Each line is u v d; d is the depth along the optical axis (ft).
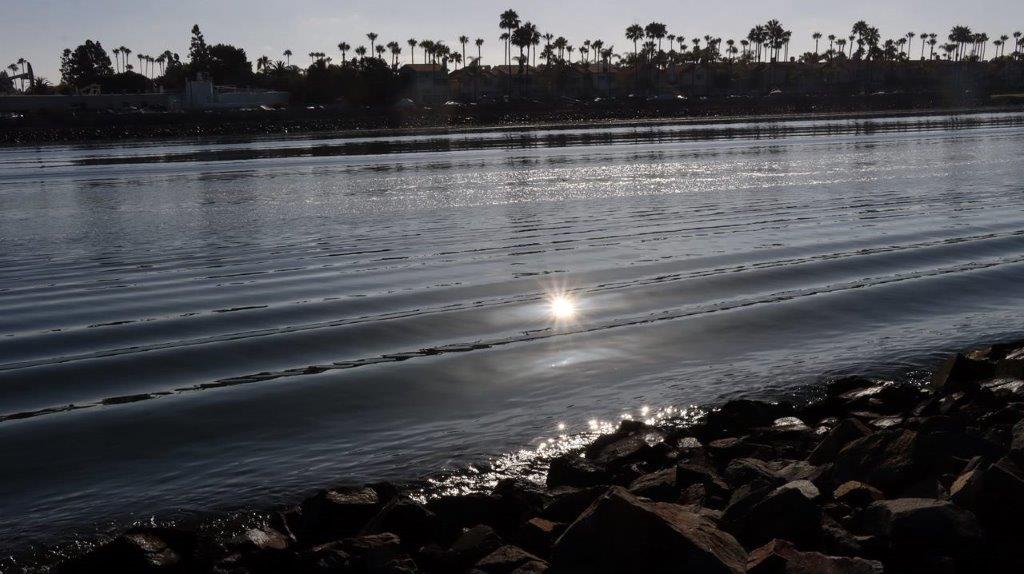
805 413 35.27
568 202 109.40
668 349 45.98
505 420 36.47
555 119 496.64
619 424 35.70
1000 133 257.34
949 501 23.34
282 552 23.99
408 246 79.20
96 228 96.89
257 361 45.42
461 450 33.37
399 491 29.96
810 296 56.34
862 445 27.40
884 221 87.86
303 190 134.41
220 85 610.65
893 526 22.56
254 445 34.45
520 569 22.04
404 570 22.66
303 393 40.19
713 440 32.89
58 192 141.90
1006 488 22.99
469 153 223.71
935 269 64.18
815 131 296.92
